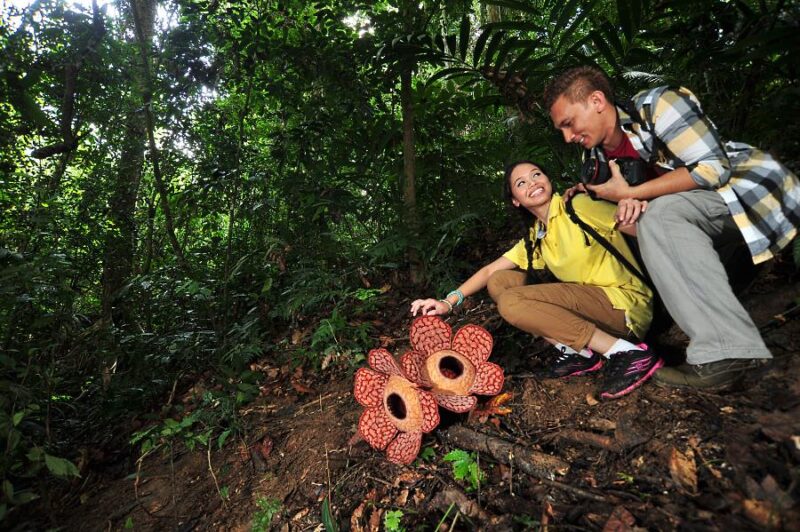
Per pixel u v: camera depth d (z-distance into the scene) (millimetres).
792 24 2010
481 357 1825
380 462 1913
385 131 3697
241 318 3625
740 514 1185
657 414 1573
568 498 1450
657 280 1544
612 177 1583
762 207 1505
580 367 1931
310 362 2932
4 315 2611
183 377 3230
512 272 2098
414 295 3402
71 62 3479
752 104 2473
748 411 1450
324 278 3262
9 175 3387
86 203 3811
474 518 1522
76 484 2451
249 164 4137
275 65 3793
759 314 1832
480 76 3260
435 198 3861
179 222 4168
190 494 2184
